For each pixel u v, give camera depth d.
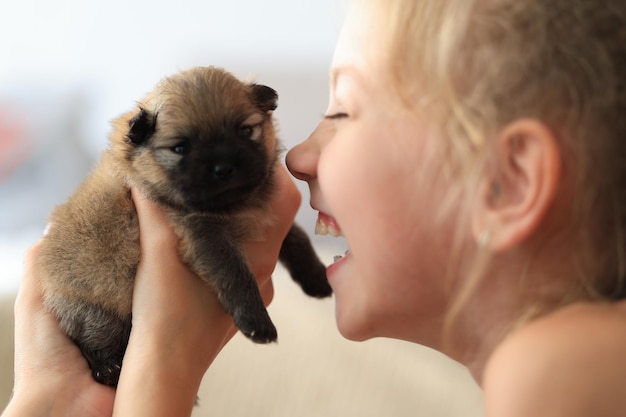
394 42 0.33
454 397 0.52
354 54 0.34
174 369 0.39
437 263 0.33
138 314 0.41
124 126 0.45
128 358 0.40
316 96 0.68
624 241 0.31
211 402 0.51
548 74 0.30
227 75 0.44
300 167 0.37
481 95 0.31
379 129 0.33
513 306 0.31
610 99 0.30
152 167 0.43
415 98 0.32
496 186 0.31
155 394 0.38
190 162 0.42
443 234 0.32
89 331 0.43
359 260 0.34
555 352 0.27
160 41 0.70
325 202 0.37
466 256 0.32
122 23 0.70
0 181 0.68
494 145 0.31
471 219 0.31
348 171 0.34
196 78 0.44
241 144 0.42
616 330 0.28
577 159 0.30
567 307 0.30
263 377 0.53
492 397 0.28
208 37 0.70
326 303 0.58
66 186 0.69
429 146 0.32
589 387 0.26
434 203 0.32
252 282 0.42
